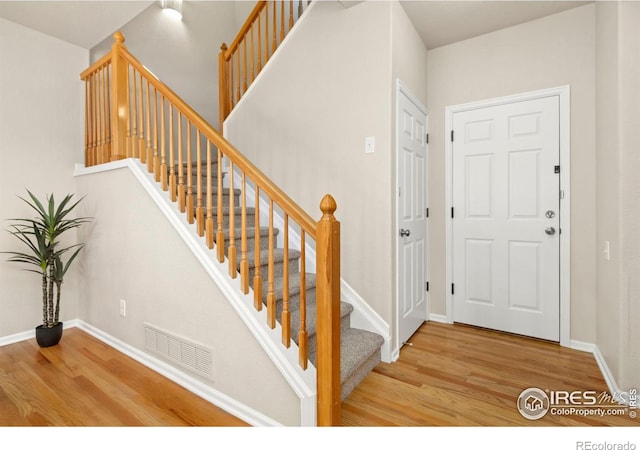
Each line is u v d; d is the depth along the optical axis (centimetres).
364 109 234
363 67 234
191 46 404
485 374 210
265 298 194
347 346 207
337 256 152
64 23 262
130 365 223
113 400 182
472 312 294
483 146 283
